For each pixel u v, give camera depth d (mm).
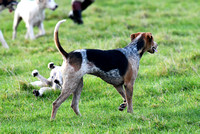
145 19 22484
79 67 8820
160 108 9961
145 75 12664
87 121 9086
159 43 16625
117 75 9273
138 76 12617
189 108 9633
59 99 8977
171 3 28188
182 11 24906
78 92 9477
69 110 10164
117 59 9188
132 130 8336
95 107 10367
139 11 24922
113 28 20172
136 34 10164
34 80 12383
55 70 11422
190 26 20938
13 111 10125
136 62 9609
